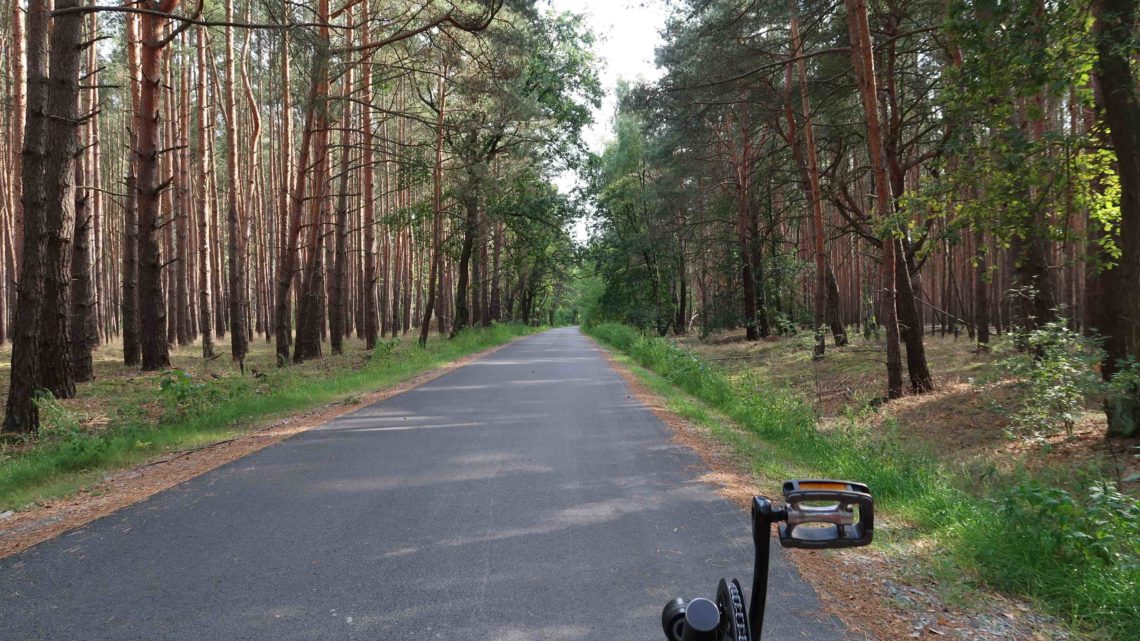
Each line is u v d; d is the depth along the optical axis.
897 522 6.30
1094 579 4.34
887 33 16.97
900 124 18.08
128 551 5.30
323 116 21.30
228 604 4.29
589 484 7.39
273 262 44.19
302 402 14.01
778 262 33.66
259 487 7.29
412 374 20.47
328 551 5.27
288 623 4.02
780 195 39.47
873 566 5.04
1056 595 4.42
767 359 25.03
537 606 4.25
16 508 6.98
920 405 13.79
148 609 4.22
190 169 38.59
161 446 10.03
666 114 22.22
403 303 56.62
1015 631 3.99
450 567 4.92
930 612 4.23
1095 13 9.55
